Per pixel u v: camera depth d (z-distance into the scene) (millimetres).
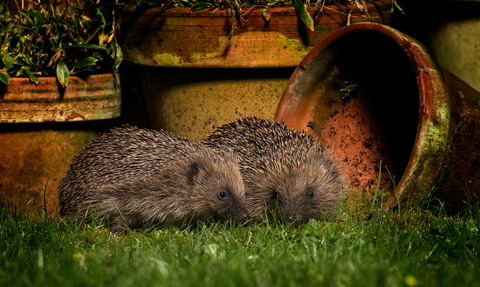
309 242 3002
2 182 3201
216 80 3250
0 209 3164
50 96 3193
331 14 3219
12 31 3236
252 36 3211
